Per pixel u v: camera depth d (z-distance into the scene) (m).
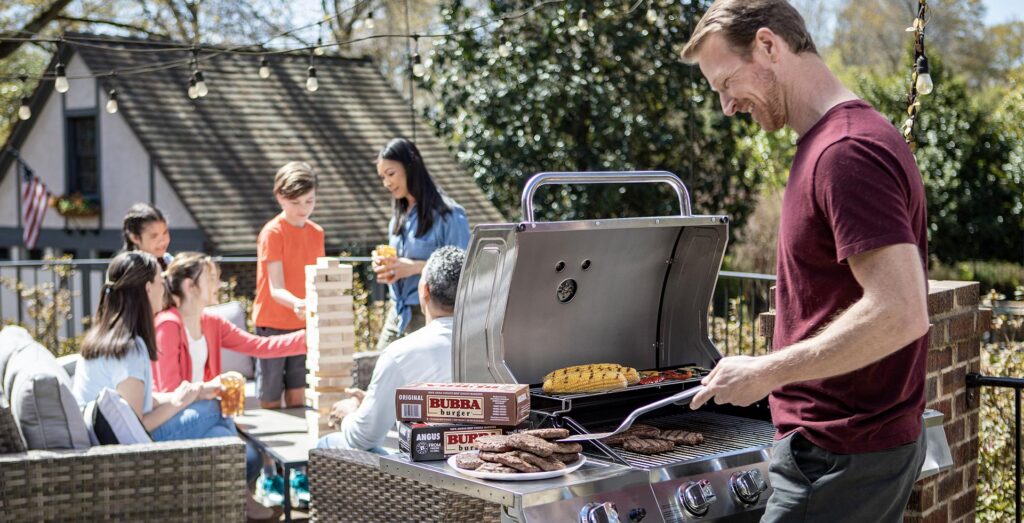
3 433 3.21
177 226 14.12
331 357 3.89
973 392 3.14
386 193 15.05
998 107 17.33
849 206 1.66
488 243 2.22
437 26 12.85
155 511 3.31
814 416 1.85
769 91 1.86
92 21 17.11
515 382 2.21
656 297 2.71
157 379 4.09
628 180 2.46
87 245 16.06
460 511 2.73
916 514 2.84
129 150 14.85
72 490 3.21
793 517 1.86
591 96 12.04
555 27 11.71
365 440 3.19
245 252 13.15
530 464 1.98
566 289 2.48
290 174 4.59
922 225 1.78
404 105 17.09
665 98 12.29
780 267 1.88
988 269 15.12
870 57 22.25
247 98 15.47
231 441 3.43
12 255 18.14
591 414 2.42
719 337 6.34
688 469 2.11
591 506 1.93
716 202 12.99
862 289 1.74
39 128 16.66
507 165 12.48
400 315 4.58
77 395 3.66
